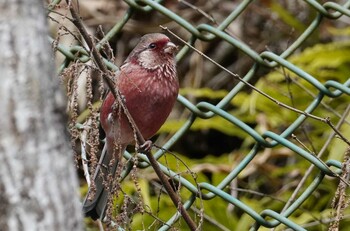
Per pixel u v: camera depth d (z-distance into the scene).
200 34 10.11
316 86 9.47
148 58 9.95
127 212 7.67
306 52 13.70
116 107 8.34
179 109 14.45
